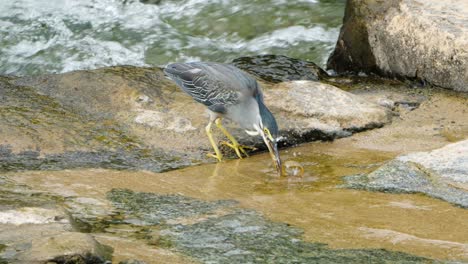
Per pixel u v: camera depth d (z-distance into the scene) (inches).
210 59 760.3
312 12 822.5
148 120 523.2
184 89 511.8
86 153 478.0
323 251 331.0
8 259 296.5
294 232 355.3
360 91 622.8
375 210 390.3
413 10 649.0
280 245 337.1
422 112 567.5
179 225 361.4
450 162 439.2
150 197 405.7
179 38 784.9
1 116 507.5
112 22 800.9
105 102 545.0
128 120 523.5
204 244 335.9
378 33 661.9
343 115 535.2
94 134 501.0
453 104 581.0
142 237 343.0
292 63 673.6
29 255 295.7
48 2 821.2
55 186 414.9
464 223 370.9
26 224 339.0
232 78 491.5
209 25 807.7
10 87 560.4
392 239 348.8
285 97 546.0
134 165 469.7
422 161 444.1
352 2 686.5
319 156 493.7
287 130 519.2
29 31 775.7
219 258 319.3
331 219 376.5
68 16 803.4
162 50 766.5
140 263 304.3
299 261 318.3
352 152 498.9
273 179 452.1
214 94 493.0
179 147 501.0
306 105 538.9
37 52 749.9
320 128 524.4
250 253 326.0
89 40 772.0
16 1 817.5
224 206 395.2
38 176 431.5
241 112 489.7
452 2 663.8
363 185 428.8
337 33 790.5
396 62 650.8
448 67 612.1
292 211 388.8
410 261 321.4
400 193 414.3
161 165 474.3
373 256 326.3
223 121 541.6
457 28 617.3
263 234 351.3
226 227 359.6
